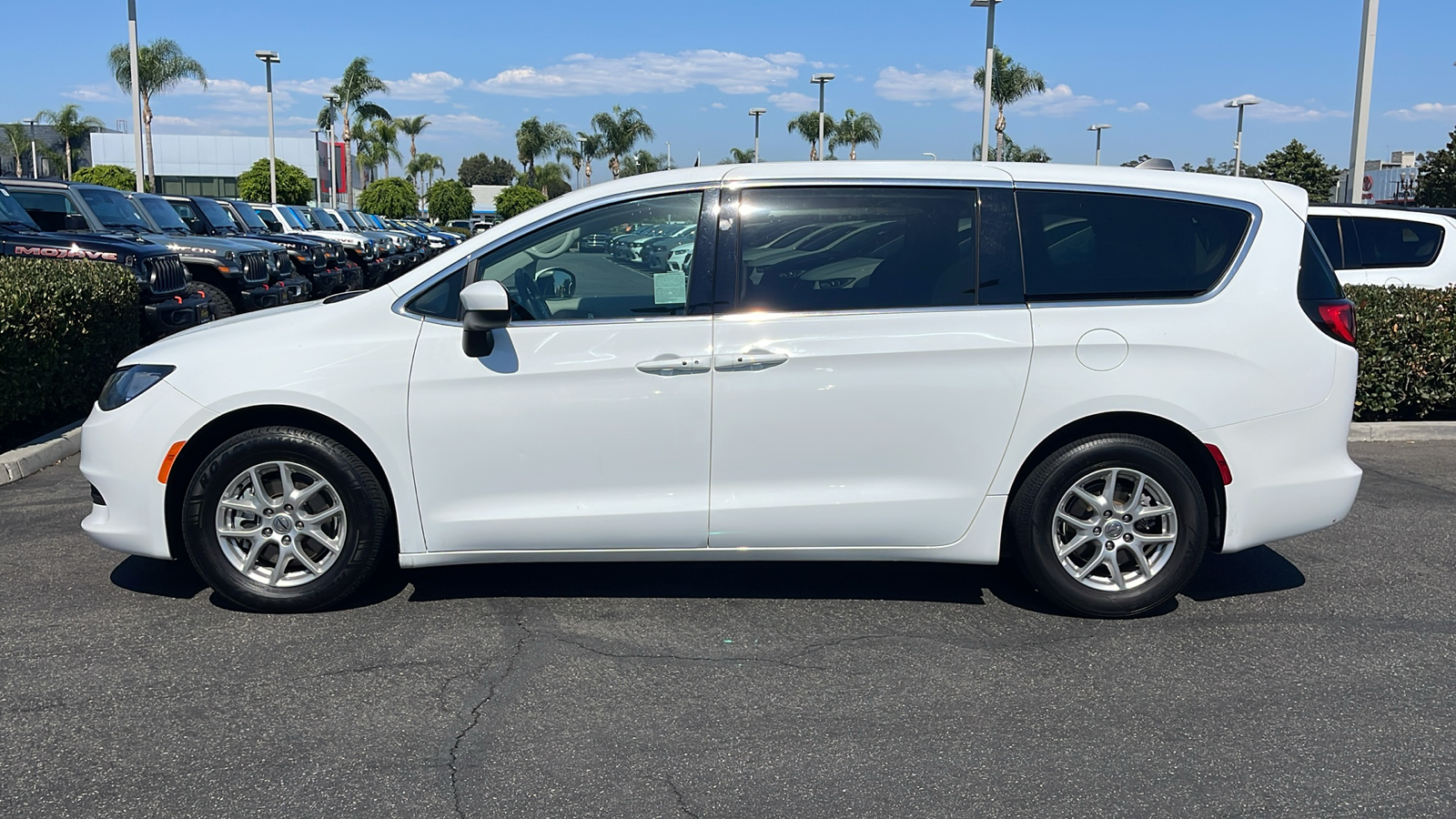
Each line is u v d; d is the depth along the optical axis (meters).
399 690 3.90
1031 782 3.32
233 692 3.87
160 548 4.52
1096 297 4.46
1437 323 8.71
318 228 27.22
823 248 4.45
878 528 4.50
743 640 4.40
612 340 4.37
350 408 4.36
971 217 4.47
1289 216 4.59
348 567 4.54
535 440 4.41
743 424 4.39
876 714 3.76
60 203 12.94
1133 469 4.50
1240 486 4.53
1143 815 3.14
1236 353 4.45
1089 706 3.84
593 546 4.51
